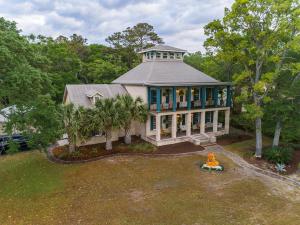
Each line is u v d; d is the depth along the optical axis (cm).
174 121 2361
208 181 1573
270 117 1988
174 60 2806
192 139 2381
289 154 1936
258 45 1939
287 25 1727
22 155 2116
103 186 1499
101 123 1989
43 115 1512
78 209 1243
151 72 2461
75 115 1953
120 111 2086
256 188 1479
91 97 2325
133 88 2547
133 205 1277
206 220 1141
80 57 4891
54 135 1577
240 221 1134
